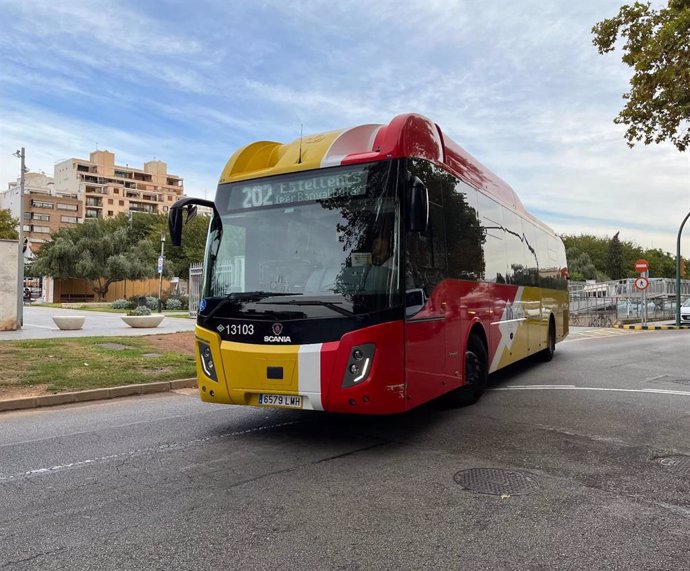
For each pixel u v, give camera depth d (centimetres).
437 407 809
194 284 2878
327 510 421
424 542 368
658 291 3750
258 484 480
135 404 865
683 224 2947
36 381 931
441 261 673
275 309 572
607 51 1124
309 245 591
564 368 1270
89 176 13038
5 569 331
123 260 5306
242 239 628
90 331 1862
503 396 905
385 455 568
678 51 988
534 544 365
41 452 585
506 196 1011
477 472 512
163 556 348
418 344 600
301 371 553
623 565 338
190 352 1333
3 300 1852
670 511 423
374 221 571
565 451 582
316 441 623
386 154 585
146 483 484
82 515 413
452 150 757
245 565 337
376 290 552
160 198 13800
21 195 2486
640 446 603
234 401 596
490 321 862
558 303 1498
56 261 5316
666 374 1170
